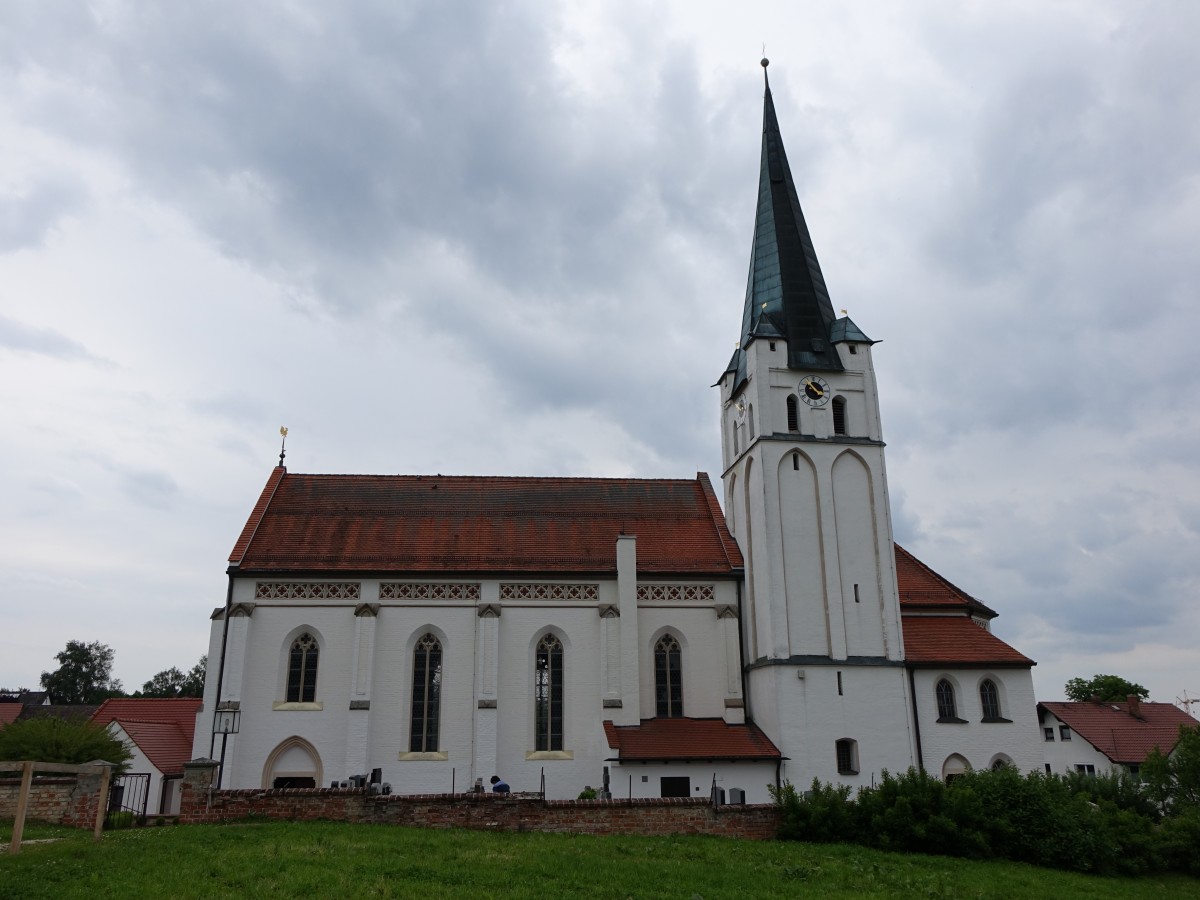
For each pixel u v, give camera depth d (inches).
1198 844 1403.8
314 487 2113.7
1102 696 3991.1
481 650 1845.5
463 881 876.6
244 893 784.9
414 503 2098.9
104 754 1881.2
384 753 1790.1
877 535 1940.2
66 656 5748.0
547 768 1807.3
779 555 1891.0
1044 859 1326.3
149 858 898.1
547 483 2217.0
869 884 1030.4
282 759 1775.3
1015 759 1841.8
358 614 1833.2
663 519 2146.9
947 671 1883.6
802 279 2126.0
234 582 1852.9
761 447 1950.1
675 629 1953.7
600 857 1039.6
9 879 784.3
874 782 1775.3
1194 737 1829.5
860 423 2015.3
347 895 799.1
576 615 1908.2
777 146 2320.4
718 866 1050.1
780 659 1817.2
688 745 1770.4
